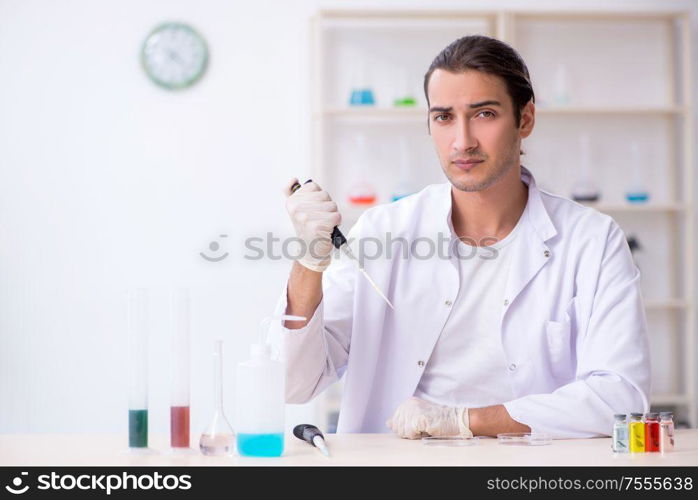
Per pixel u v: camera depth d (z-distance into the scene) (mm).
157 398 4465
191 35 4527
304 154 4574
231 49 4555
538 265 1974
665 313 4703
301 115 4574
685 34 4520
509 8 4676
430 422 1650
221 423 1465
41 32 4492
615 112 4500
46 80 4492
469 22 4633
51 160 4492
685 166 4527
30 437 1684
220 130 4543
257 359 1451
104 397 4492
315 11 4582
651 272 4727
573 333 1972
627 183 4707
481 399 1978
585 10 4508
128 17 4520
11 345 4453
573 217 2021
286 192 1782
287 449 1515
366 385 1991
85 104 4508
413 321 2000
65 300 4480
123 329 4500
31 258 4473
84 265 4492
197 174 4535
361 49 4590
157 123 4527
